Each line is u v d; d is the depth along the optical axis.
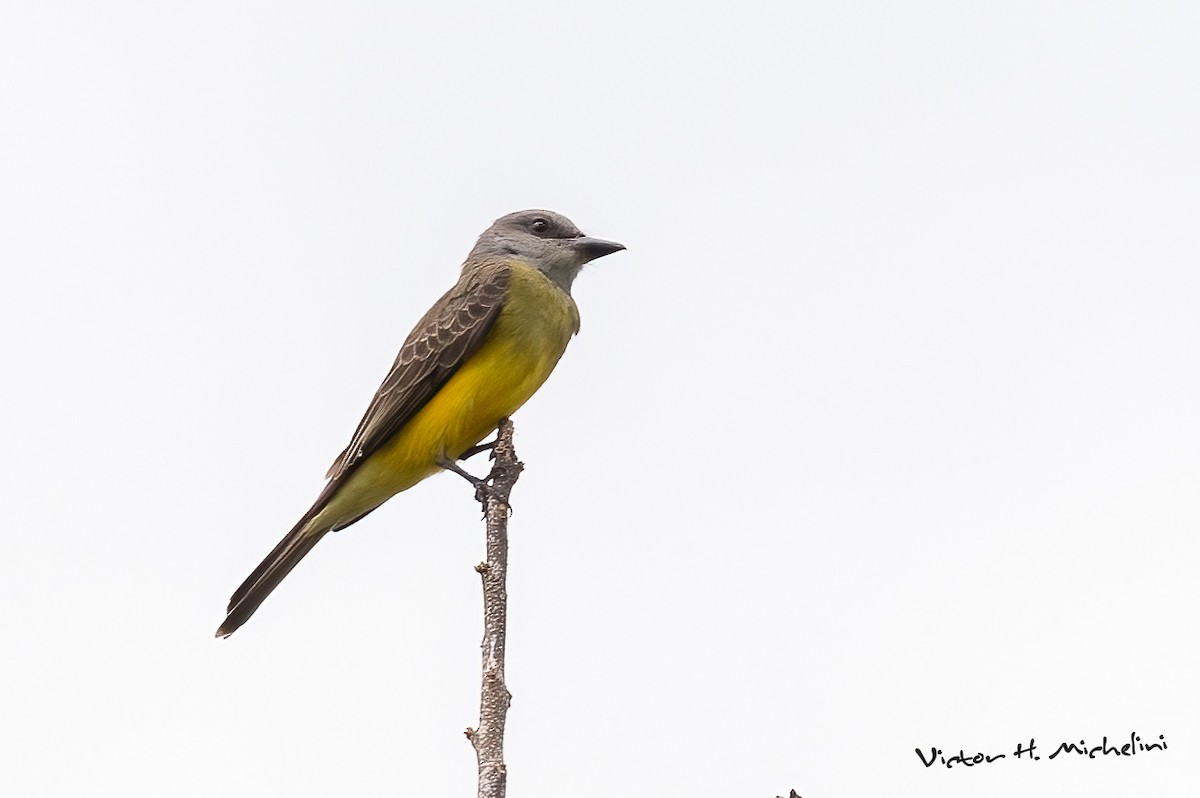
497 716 6.94
